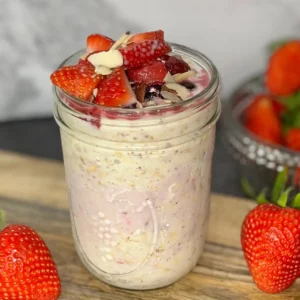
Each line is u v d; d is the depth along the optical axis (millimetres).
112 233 369
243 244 394
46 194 467
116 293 393
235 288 397
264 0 582
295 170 516
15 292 367
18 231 374
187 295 392
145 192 352
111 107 329
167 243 373
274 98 593
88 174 356
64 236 433
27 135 597
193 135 344
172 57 371
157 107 328
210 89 345
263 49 606
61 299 388
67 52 583
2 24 562
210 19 582
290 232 372
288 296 392
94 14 567
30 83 595
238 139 545
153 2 565
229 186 549
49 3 557
